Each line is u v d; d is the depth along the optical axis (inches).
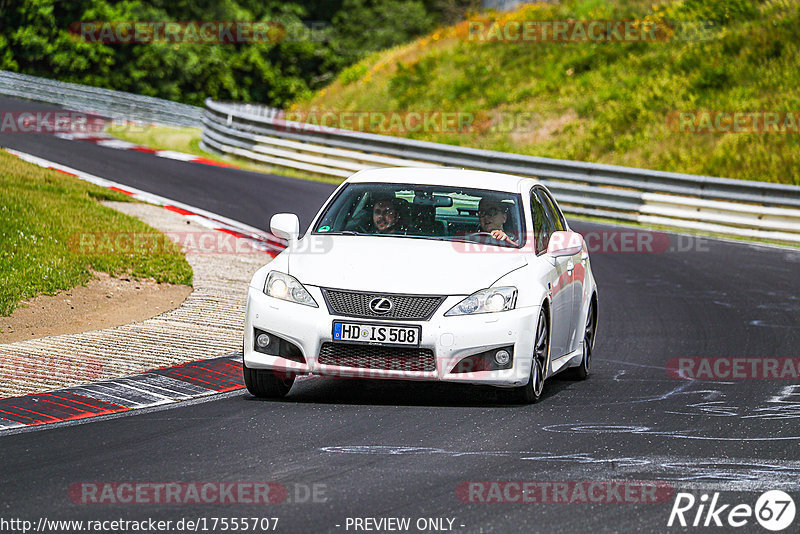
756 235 2984.7
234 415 1003.3
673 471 829.8
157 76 7071.9
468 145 4576.8
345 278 1055.6
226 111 4227.4
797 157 3821.4
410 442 904.3
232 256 2098.9
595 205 3257.9
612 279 2203.5
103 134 4500.5
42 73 6737.2
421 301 1038.4
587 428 981.8
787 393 1201.4
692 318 1777.8
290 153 3897.6
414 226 1162.6
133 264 1855.3
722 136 4101.9
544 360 1115.9
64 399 1056.8
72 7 6958.7
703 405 1118.4
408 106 5108.3
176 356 1280.8
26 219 1987.0
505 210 1189.1
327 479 781.9
